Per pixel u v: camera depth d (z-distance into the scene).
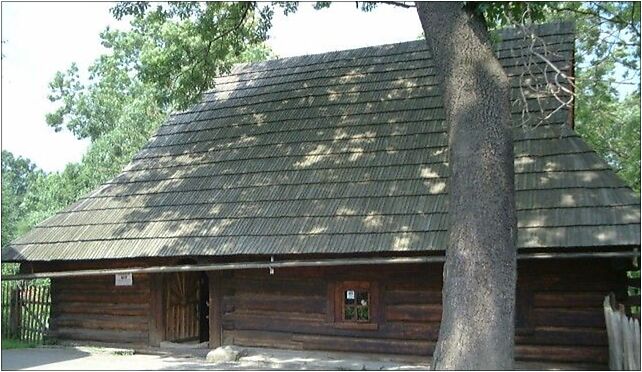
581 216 10.84
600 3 16.03
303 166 14.12
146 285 14.61
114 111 35.72
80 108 36.00
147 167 16.08
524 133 12.84
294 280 13.21
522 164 12.26
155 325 14.35
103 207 15.13
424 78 15.41
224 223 13.27
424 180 12.72
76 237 14.38
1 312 15.71
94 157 32.16
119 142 32.16
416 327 12.19
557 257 10.40
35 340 15.66
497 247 8.26
